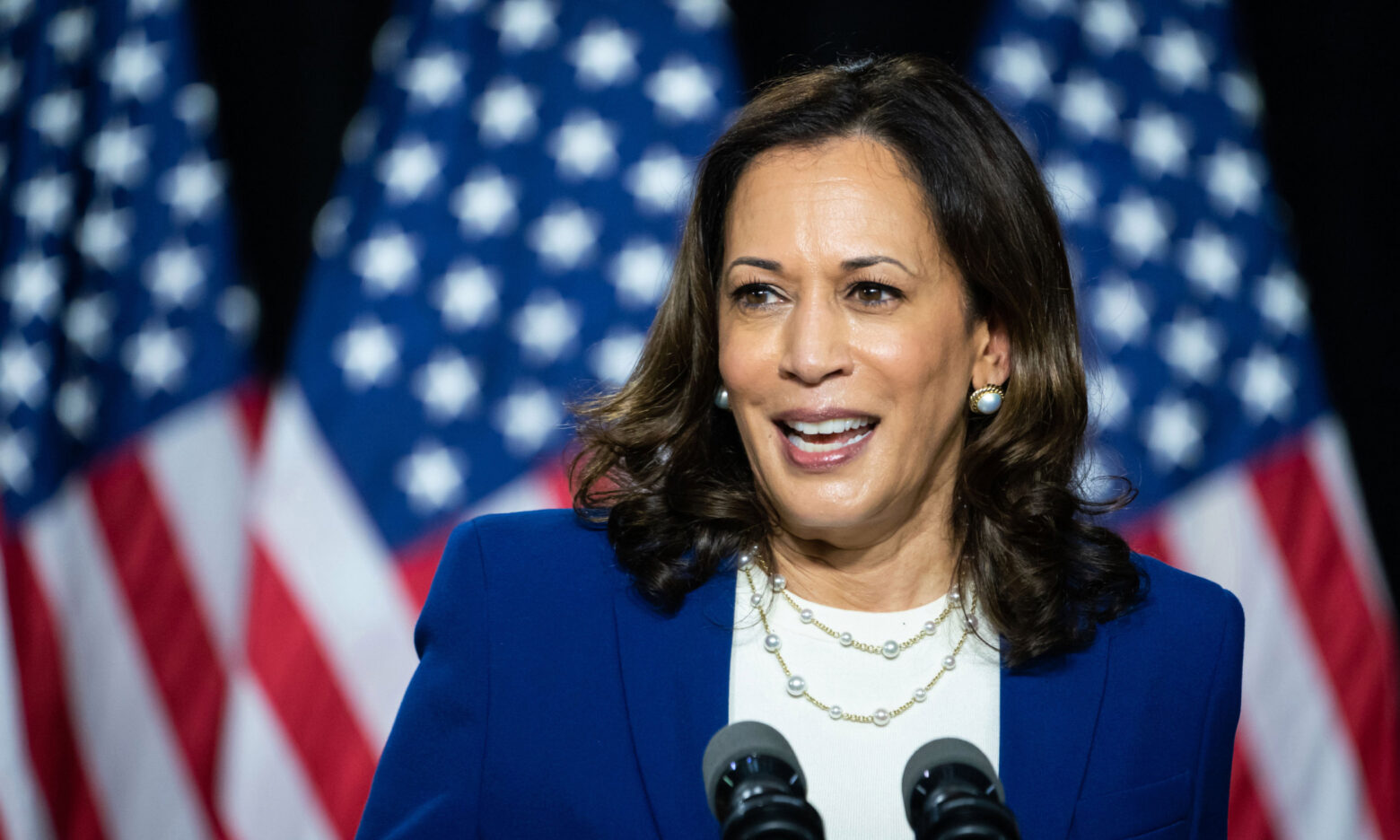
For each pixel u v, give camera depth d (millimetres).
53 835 13125
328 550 12734
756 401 5234
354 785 12602
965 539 5758
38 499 13375
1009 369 5742
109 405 13602
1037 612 5520
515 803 5254
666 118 13484
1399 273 14305
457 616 5598
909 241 5125
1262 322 13523
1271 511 13180
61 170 13898
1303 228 14336
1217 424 13242
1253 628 13055
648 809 5191
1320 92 14406
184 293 13805
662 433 5895
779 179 5211
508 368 13055
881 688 5539
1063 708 5480
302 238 14070
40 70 14055
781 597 5695
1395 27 14375
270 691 12586
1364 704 13109
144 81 14000
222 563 13562
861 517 5145
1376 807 13047
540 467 12867
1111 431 12984
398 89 13586
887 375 5070
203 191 13914
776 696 5492
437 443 12906
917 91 5441
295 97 14117
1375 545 14156
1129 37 13930
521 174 13414
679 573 5633
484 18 13688
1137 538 12797
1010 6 13828
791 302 5191
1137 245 13414
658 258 13211
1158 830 5348
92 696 13281
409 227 13266
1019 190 5547
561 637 5496
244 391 13805
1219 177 13781
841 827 5293
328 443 12844
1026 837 5203
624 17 13703
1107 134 13641
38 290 13672
